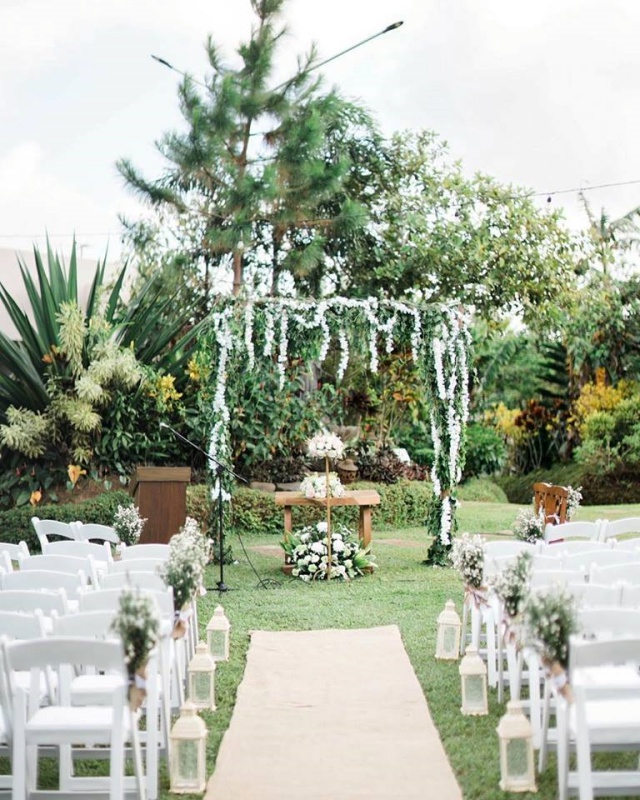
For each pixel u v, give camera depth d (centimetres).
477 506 1584
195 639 630
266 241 1634
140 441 1331
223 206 1473
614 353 1947
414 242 1788
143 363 1384
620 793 375
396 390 1555
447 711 511
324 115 1539
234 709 515
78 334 1270
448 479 1018
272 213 1513
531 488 1938
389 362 1520
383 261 1775
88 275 1611
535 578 476
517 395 2234
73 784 403
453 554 571
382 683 562
